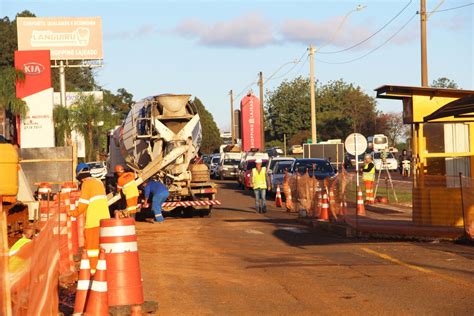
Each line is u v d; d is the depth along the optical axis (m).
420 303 13.73
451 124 27.47
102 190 16.89
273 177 52.62
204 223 33.62
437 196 26.39
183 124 37.44
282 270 18.41
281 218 36.62
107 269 12.26
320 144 72.25
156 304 13.35
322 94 143.38
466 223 24.12
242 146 102.69
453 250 21.97
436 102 27.06
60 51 87.94
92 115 75.19
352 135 40.72
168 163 36.16
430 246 23.22
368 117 120.81
